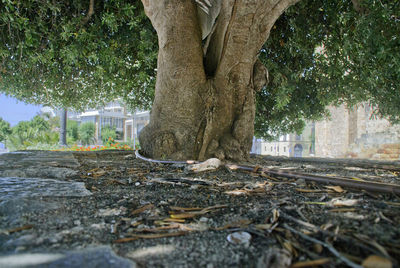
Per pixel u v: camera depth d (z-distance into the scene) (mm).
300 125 10906
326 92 8484
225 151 4691
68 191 2197
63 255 1104
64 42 7039
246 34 4547
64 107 10711
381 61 6574
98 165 4102
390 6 5168
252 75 5145
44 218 1563
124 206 1854
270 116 9883
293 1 4488
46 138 16953
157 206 1868
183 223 1546
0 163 3760
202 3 5402
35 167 3410
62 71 8586
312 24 7367
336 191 2207
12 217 1551
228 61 4727
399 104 7836
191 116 4801
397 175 3416
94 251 1155
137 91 9727
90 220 1564
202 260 1111
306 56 7918
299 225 1455
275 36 7969
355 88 7746
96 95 10211
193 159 4605
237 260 1111
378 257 1007
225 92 4820
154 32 7648
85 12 7227
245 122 4855
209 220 1588
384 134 15617
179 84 4793
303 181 2631
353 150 17328
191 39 4789
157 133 4938
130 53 8336
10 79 7746
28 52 6258
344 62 7453
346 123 19453
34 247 1185
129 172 3408
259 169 3281
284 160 6109
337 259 1082
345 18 6242
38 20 5941
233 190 2330
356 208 1708
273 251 1153
